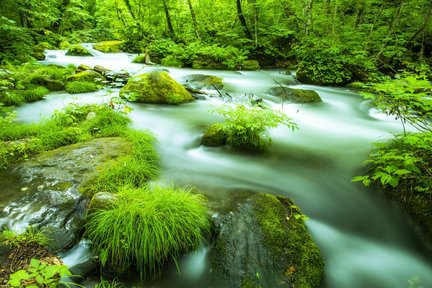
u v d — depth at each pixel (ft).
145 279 9.48
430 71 39.24
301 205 13.38
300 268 9.59
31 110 22.98
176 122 21.36
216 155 17.40
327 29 50.75
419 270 10.91
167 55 46.62
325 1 52.06
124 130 18.13
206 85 31.55
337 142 19.90
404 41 42.16
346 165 16.71
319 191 14.46
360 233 12.40
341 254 11.29
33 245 9.62
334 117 26.00
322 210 13.32
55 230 10.31
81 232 10.46
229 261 9.71
